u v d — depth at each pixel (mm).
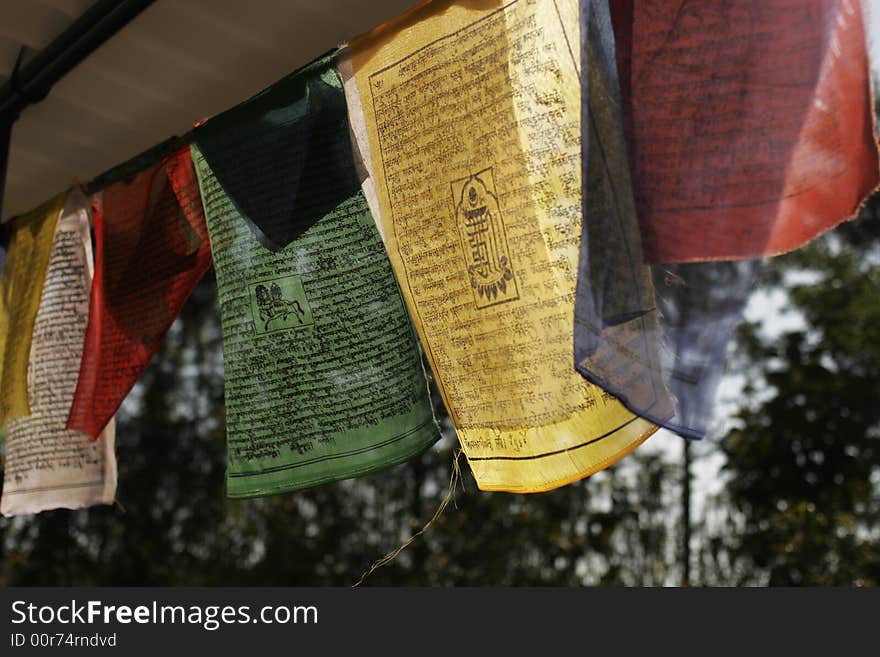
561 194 1616
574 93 1618
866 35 1309
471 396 1722
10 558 7957
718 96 1423
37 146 3510
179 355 8625
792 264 7062
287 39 2838
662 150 1449
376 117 1898
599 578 7418
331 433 1962
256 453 2043
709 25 1446
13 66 3053
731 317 1379
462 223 1737
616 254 1445
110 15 2543
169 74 3023
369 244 1986
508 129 1684
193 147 2273
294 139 2098
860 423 6203
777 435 6297
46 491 2703
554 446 1605
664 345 1412
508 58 1702
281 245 2072
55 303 2781
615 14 1506
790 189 1352
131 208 2607
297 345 2025
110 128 3346
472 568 7453
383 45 1913
